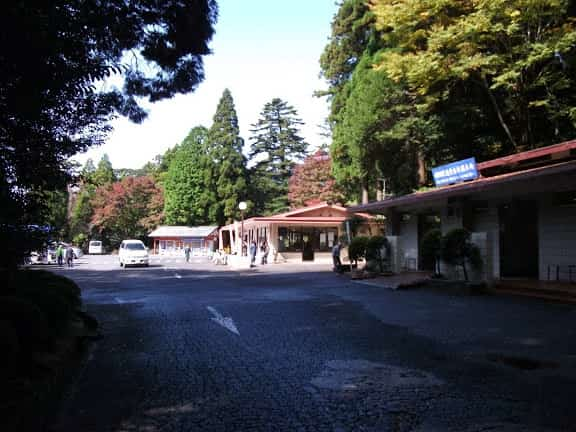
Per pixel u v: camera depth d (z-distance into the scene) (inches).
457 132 924.6
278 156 2406.5
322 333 354.0
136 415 195.9
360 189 1405.0
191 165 2372.0
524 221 617.0
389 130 1000.9
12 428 149.9
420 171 1056.2
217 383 235.8
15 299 218.4
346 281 762.2
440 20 813.2
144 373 256.1
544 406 199.5
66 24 186.7
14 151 218.8
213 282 809.5
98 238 2785.4
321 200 1827.0
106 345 327.0
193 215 2370.8
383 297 550.9
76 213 2613.2
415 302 502.3
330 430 177.3
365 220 1305.4
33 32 166.6
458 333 344.8
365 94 1012.5
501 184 520.1
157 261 1772.9
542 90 820.0
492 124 920.3
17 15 159.3
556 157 591.2
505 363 266.2
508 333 340.2
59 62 184.5
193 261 1790.1
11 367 188.7
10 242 235.9
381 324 386.0
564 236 552.4
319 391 221.5
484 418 187.3
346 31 1216.8
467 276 573.6
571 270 541.6
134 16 347.9
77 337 298.0
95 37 240.2
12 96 188.1
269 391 222.4
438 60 773.9
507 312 423.5
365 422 184.4
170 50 402.3
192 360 281.0
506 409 196.5
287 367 262.7
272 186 2332.7
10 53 170.2
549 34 741.3
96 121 257.8
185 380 241.9
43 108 207.9
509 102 829.2
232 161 2162.9
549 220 570.9
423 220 861.2
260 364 269.4
